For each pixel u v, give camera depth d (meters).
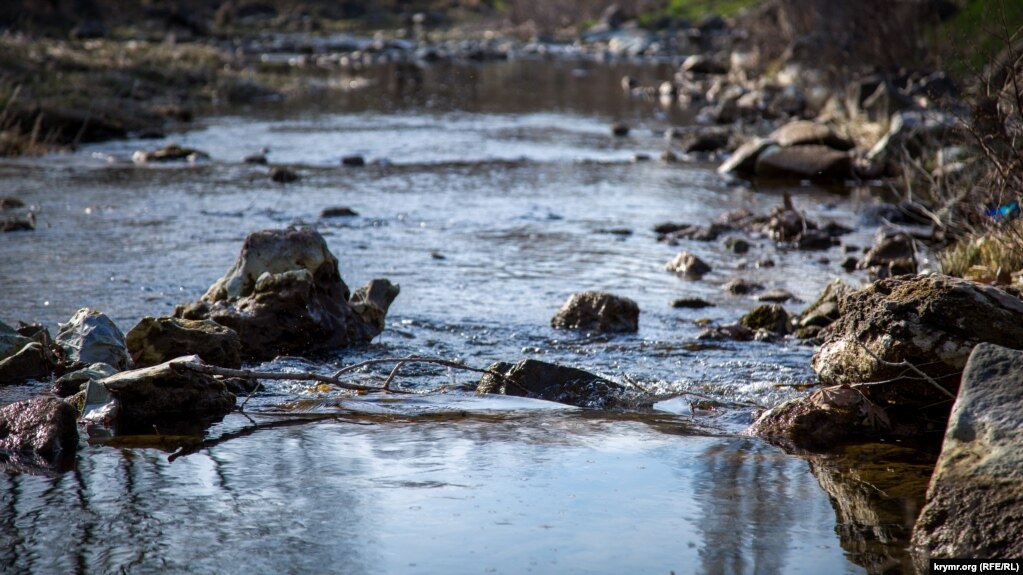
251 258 11.70
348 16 87.19
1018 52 13.94
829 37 38.34
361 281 14.46
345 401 9.52
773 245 17.80
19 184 21.45
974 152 16.02
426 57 59.25
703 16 74.62
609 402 9.66
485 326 12.40
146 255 15.58
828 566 6.16
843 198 22.36
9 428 8.23
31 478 7.47
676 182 24.02
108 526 6.63
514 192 22.30
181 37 61.97
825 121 31.23
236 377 9.48
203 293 13.42
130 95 36.50
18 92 29.88
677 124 34.16
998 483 6.38
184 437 8.41
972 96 13.98
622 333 12.23
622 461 7.94
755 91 39.72
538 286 14.46
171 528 6.61
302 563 6.13
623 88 45.47
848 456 8.14
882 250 16.08
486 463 7.83
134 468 7.68
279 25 77.50
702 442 8.45
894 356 8.75
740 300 13.97
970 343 8.55
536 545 6.41
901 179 22.31
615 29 76.81
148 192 21.08
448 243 17.20
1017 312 8.69
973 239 14.48
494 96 41.69
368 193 21.73
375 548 6.34
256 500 7.07
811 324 12.42
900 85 31.98
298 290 11.20
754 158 25.44
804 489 7.39
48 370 10.08
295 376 9.53
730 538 6.54
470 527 6.66
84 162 24.72
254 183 22.47
